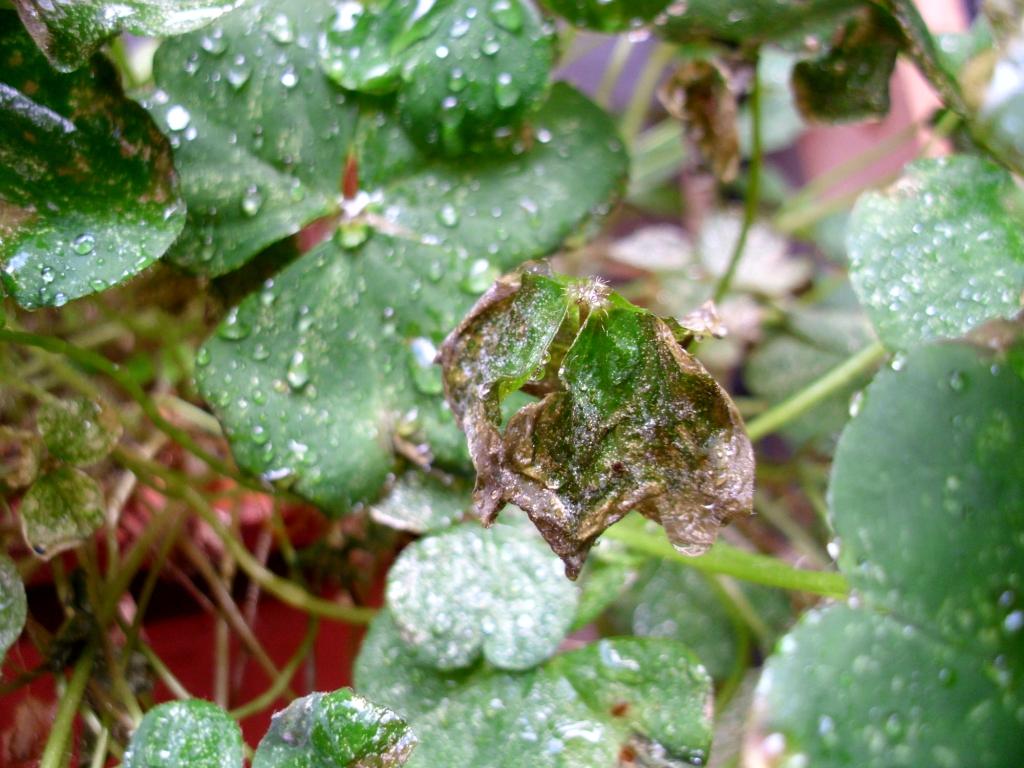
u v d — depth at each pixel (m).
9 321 0.11
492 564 0.11
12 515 0.12
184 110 0.11
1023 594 0.09
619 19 0.11
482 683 0.11
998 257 0.10
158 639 0.14
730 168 0.13
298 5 0.11
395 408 0.11
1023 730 0.09
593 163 0.11
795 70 0.12
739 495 0.09
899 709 0.09
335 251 0.11
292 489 0.11
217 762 0.09
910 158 0.18
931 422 0.09
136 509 0.14
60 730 0.11
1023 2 0.10
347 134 0.11
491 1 0.11
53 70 0.10
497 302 0.09
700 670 0.10
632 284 0.17
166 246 0.10
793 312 0.16
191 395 0.14
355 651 0.13
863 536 0.09
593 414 0.09
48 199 0.10
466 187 0.11
